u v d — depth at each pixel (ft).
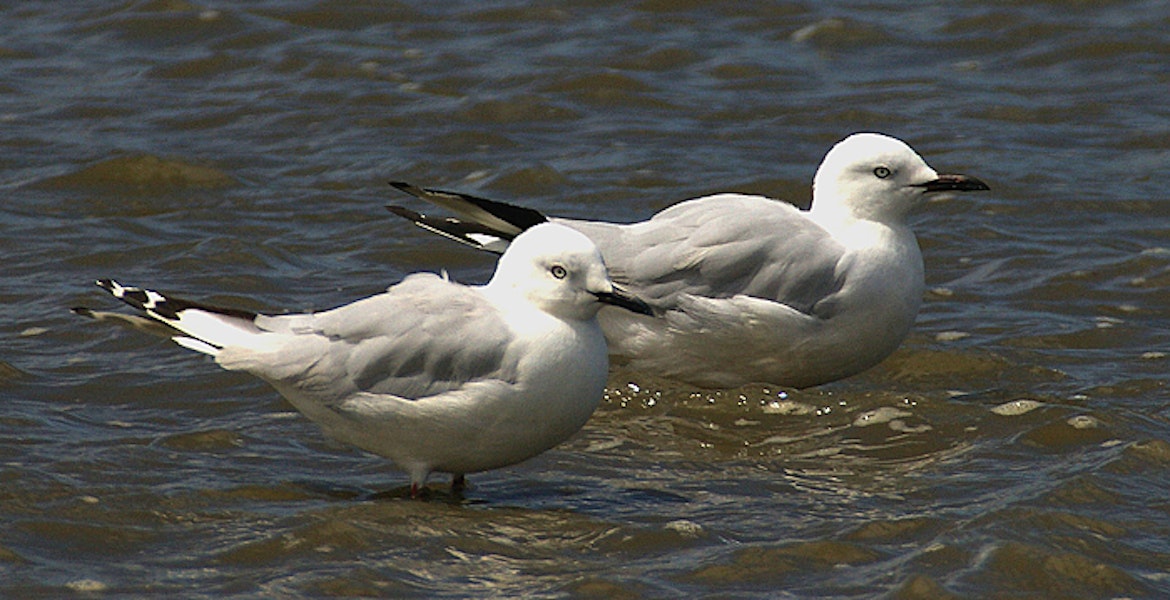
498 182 61.00
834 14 81.10
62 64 73.92
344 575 31.42
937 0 83.46
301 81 72.08
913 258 42.50
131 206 58.18
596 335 35.29
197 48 75.87
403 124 67.36
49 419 39.75
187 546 32.96
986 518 34.12
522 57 75.10
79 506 34.58
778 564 32.32
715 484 37.22
